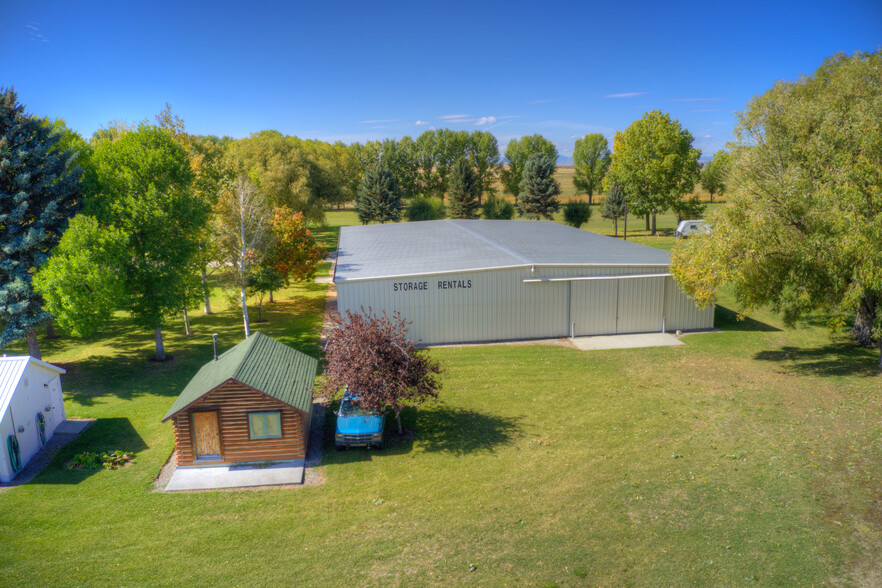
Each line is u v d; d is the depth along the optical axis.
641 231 79.50
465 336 30.23
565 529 13.52
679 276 27.41
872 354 26.06
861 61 28.77
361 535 13.59
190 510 14.91
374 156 120.69
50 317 24.62
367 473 16.81
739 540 12.81
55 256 23.41
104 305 22.91
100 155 27.34
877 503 13.99
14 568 12.43
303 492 15.79
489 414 20.83
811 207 21.52
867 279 19.75
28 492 15.92
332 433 19.89
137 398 22.91
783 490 14.88
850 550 12.27
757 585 11.28
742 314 26.09
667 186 71.75
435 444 18.58
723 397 21.67
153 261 26.75
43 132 26.02
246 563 12.55
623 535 13.18
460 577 11.87
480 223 54.12
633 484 15.52
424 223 55.50
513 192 122.38
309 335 32.16
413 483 16.09
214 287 44.91
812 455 16.66
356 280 29.19
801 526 13.24
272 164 66.56
